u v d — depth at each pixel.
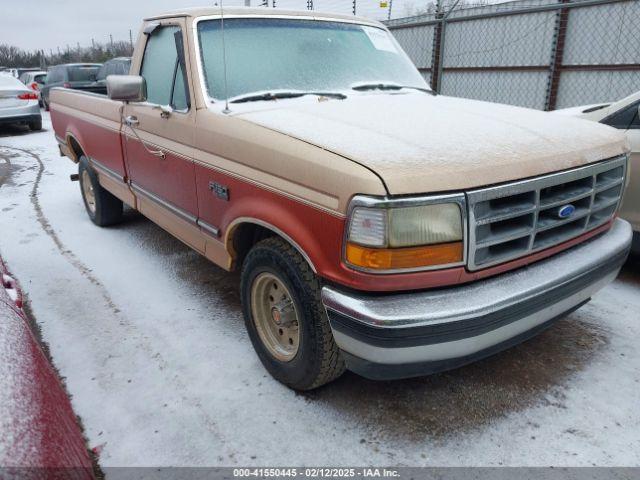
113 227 5.67
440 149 2.26
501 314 2.17
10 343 1.59
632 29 9.47
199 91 3.11
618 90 9.86
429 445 2.39
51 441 1.34
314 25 3.68
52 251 4.95
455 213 2.10
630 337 3.25
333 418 2.58
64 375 2.95
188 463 2.31
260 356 2.90
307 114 2.79
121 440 2.45
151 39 3.82
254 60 3.29
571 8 9.34
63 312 3.70
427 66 13.39
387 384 2.84
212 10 3.38
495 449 2.36
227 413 2.63
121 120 4.21
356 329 2.12
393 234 2.02
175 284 4.15
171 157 3.43
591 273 2.56
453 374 2.92
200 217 3.25
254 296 2.83
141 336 3.37
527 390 2.77
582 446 2.37
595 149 2.65
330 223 2.17
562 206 2.46
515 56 11.39
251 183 2.63
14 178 8.27
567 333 3.31
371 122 2.64
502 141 2.44
